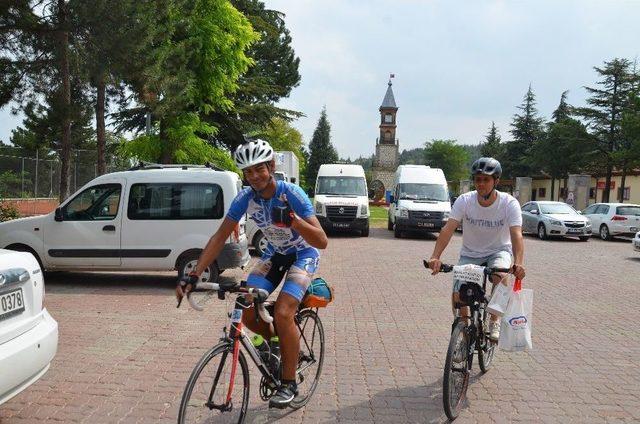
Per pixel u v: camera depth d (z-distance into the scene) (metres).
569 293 10.12
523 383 5.14
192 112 22.91
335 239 21.17
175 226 9.62
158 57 15.96
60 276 10.67
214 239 3.90
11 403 4.46
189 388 3.39
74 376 5.12
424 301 9.06
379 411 4.41
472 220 4.81
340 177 23.55
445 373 4.12
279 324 3.87
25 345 3.75
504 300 4.50
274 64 43.06
